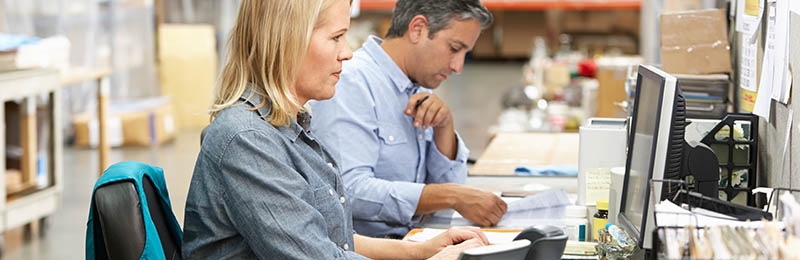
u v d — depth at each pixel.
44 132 5.56
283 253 1.60
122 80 8.74
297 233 1.60
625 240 1.85
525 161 3.19
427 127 2.57
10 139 5.32
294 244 1.60
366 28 14.59
